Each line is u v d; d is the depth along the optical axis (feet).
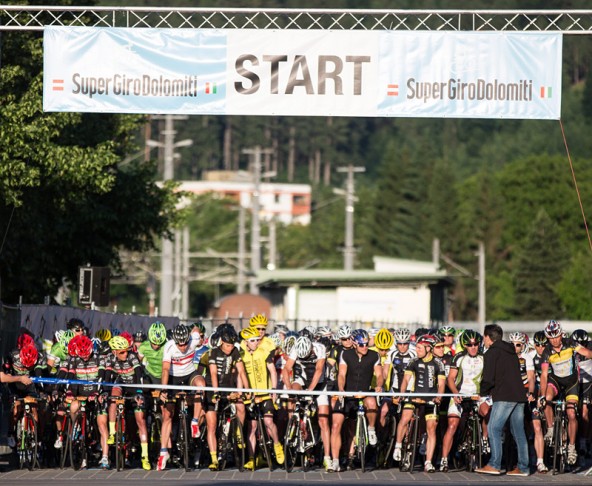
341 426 124.06
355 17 135.03
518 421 121.29
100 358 123.03
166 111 135.64
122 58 135.64
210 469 122.21
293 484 110.01
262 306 335.47
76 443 123.24
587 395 133.18
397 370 127.44
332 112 134.92
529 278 646.33
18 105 182.50
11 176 180.24
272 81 135.03
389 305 378.32
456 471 124.06
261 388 123.95
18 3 198.39
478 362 123.95
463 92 134.82
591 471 123.65
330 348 130.31
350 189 478.18
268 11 133.80
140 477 115.65
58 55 135.54
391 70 134.82
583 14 132.57
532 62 134.82
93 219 234.79
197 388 120.06
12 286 224.12
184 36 135.33
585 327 433.89
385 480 114.42
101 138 224.94
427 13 133.69
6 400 138.00
